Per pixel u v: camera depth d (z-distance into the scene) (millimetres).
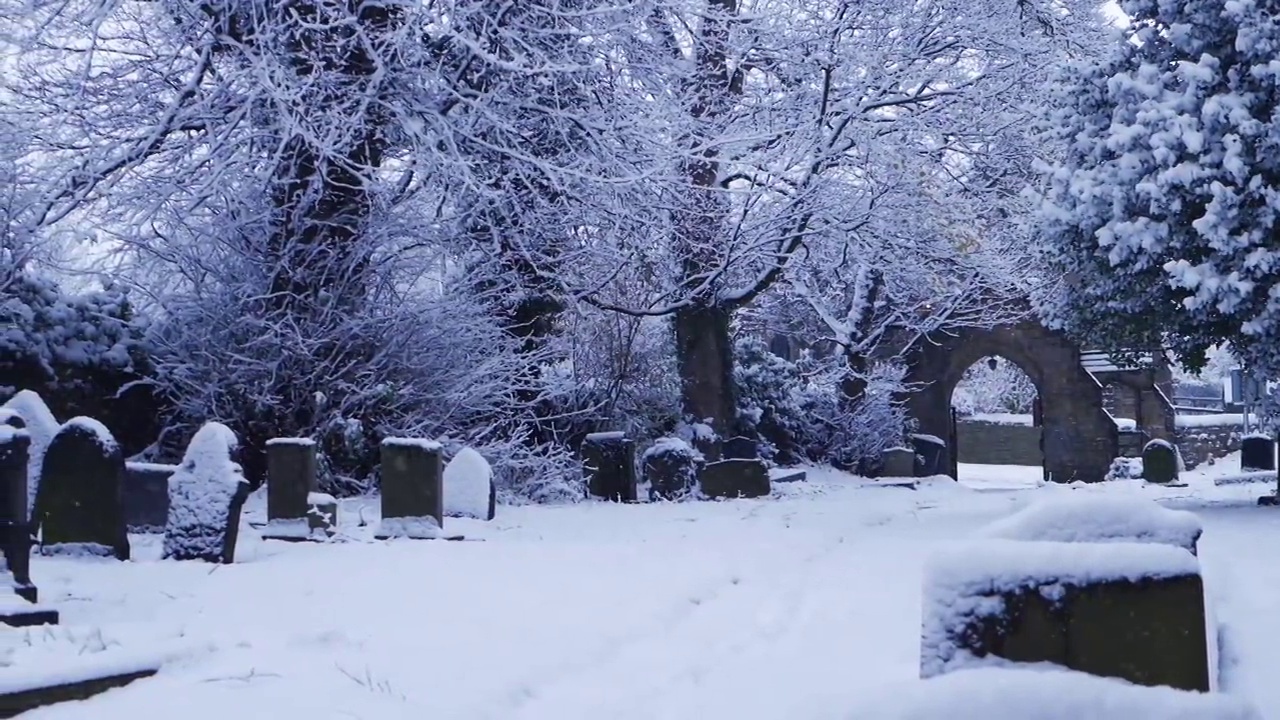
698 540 12844
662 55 21016
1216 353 56281
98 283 17891
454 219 18281
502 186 18688
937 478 29516
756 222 23875
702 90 24016
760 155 23219
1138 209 16594
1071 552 4648
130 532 12586
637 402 25469
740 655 7336
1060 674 4148
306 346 15906
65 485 10578
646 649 7398
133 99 16812
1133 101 16703
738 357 32531
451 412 17656
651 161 19688
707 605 8961
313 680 6125
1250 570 9773
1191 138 15812
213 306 16109
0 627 7008
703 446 24984
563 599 8695
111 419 16531
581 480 20500
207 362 16156
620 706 6047
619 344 24641
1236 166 15422
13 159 16031
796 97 24422
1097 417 39344
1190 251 16469
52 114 16328
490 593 8891
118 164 16031
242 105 16312
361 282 16984
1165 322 17219
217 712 5492
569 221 20375
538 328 22438
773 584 9977
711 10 20828
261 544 11672
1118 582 4562
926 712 3936
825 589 9758
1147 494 25984
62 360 15953
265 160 16875
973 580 4656
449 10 17094
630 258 22156
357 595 8719
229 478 10492
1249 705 4016
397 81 17219
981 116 25828
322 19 17234
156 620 7625
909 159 24750
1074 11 28016
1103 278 17141
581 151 19297
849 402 34094
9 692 5543
